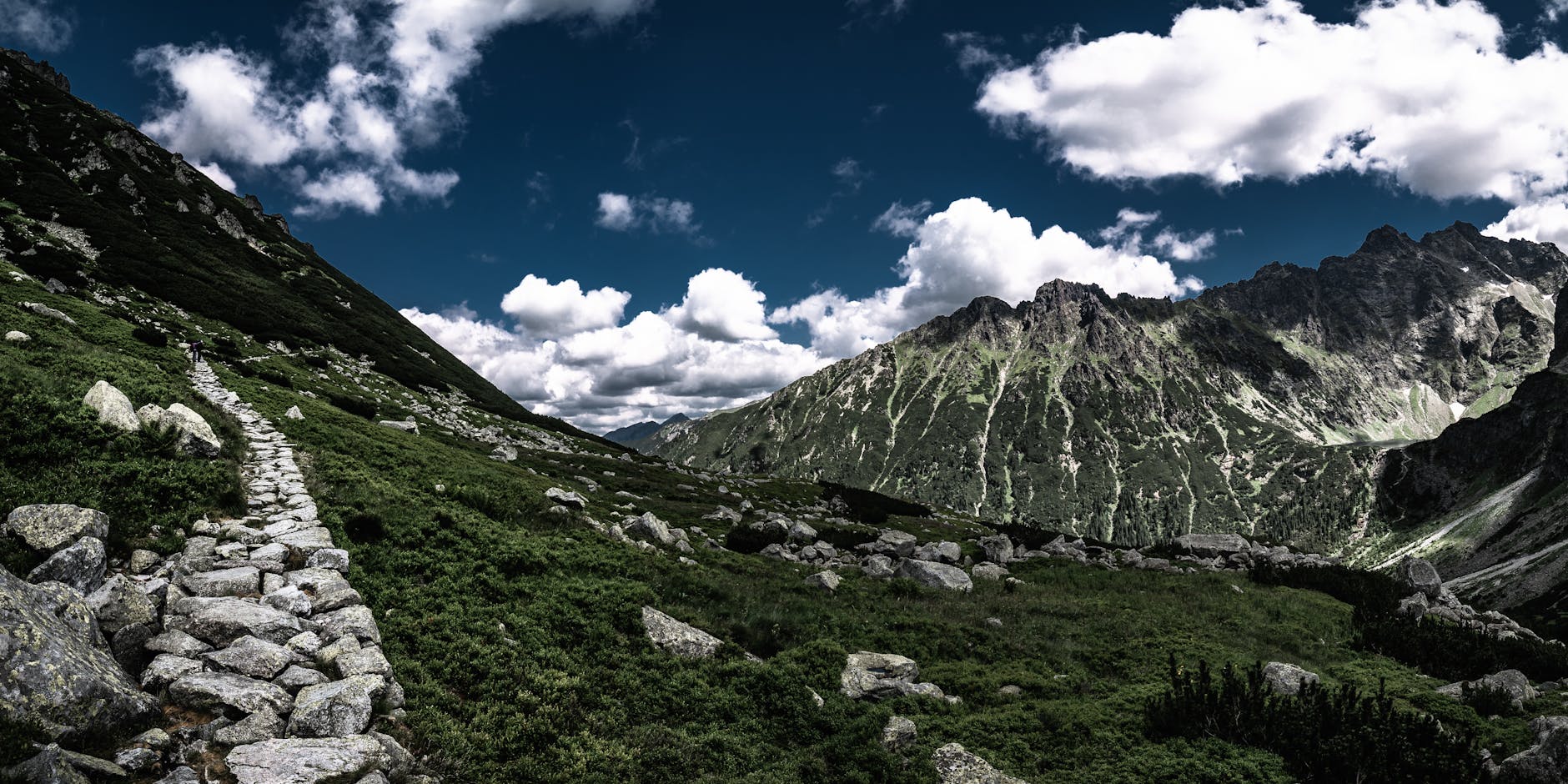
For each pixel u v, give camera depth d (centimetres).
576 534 3036
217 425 2903
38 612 1120
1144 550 5716
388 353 10444
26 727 948
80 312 5200
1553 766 1564
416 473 3294
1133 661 2575
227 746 1095
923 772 1664
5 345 2961
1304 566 4416
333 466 2861
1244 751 1761
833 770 1688
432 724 1362
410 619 1747
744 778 1577
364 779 1091
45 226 8369
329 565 1833
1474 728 2022
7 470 1750
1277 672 2319
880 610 2917
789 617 2586
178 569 1597
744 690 1961
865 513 7294
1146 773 1688
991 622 2878
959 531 7138
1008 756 1781
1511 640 2877
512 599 2080
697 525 4856
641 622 2141
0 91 11612
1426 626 3073
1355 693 1855
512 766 1355
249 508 2161
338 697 1233
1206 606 3525
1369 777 1572
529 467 5894
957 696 2184
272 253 12900
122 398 2342
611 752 1514
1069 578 4081
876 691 2088
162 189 11812
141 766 1010
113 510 1759
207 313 8106
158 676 1195
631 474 7219
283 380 6044
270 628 1411
